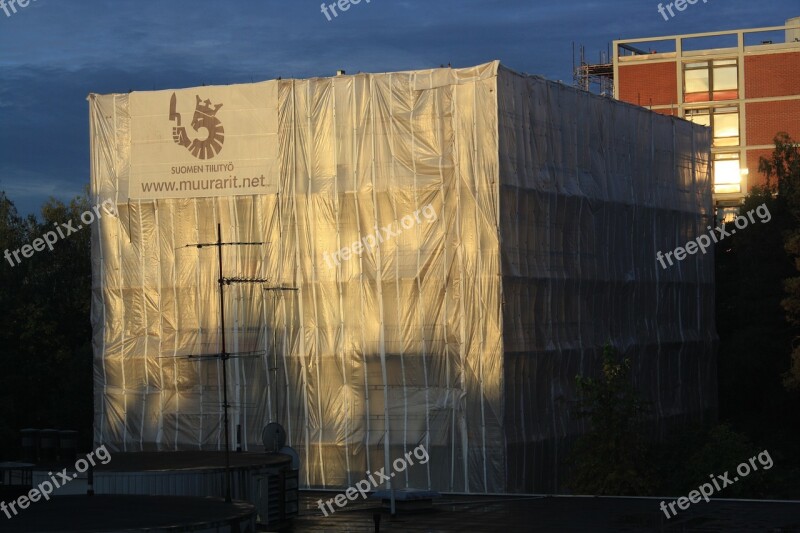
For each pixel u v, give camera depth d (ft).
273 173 174.50
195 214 178.70
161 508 94.84
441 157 165.68
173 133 180.04
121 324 182.70
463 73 165.17
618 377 161.27
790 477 187.62
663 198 208.74
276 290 173.68
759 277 239.09
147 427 180.24
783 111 314.35
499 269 161.99
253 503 111.65
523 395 166.09
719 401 251.39
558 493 171.94
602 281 187.11
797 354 212.64
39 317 251.60
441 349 164.55
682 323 214.69
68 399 240.73
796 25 334.44
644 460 162.09
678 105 322.14
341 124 171.22
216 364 177.06
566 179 179.52
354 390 169.37
